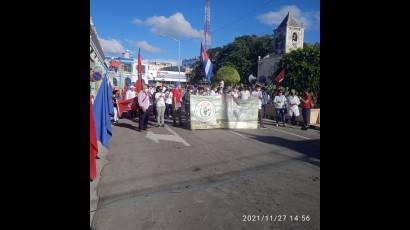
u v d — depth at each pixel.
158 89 13.26
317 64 40.62
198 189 4.98
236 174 5.87
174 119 13.79
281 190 4.97
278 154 7.73
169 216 3.94
